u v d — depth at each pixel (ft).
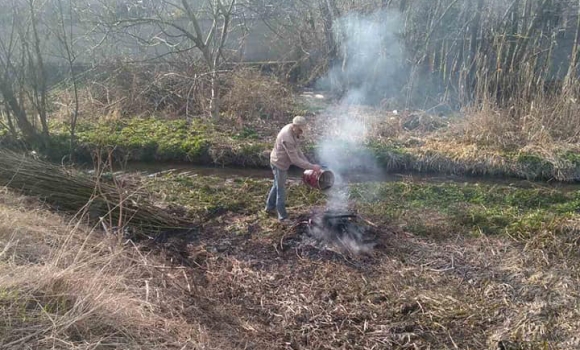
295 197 28.45
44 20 36.60
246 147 35.14
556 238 23.65
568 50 40.24
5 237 19.02
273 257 22.98
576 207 27.04
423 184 30.48
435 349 17.80
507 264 22.27
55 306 15.49
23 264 17.70
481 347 17.87
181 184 30.04
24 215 20.77
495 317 19.24
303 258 22.89
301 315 19.29
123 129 38.24
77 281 16.39
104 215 22.94
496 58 38.75
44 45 35.91
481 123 35.68
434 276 21.70
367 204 27.66
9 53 33.19
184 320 17.47
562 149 33.53
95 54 44.57
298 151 25.00
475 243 24.00
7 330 14.14
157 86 43.04
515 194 28.68
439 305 19.88
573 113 35.40
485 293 20.54
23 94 34.50
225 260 22.70
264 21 46.14
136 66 43.50
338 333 18.47
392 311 19.62
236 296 20.33
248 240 24.21
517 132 35.60
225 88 42.70
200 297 19.65
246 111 41.06
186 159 35.50
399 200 28.35
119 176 31.30
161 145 35.86
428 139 36.04
